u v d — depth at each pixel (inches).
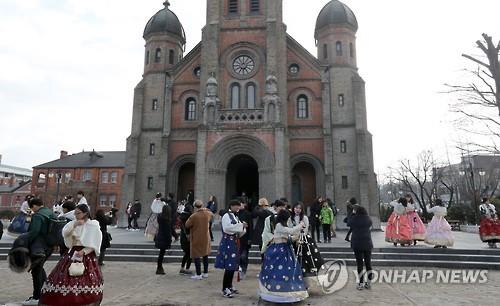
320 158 1215.6
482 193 1748.3
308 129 1238.3
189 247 479.8
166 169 1253.1
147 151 1294.3
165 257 592.1
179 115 1311.5
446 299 356.8
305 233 379.2
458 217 1565.0
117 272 496.7
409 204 682.2
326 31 1318.9
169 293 372.8
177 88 1332.4
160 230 484.4
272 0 1235.2
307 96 1266.0
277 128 1126.4
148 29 1407.5
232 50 1245.1
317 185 1205.7
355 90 1234.0
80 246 258.2
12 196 2768.2
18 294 363.3
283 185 1093.1
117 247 650.8
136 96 1332.4
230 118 1161.4
